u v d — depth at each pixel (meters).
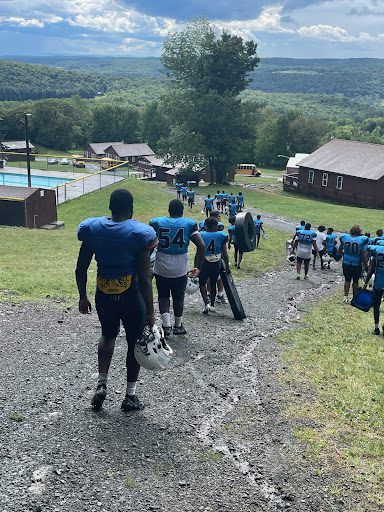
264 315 10.38
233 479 4.01
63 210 50.06
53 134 156.75
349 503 3.75
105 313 4.73
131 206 4.71
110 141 168.88
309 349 7.88
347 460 4.31
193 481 3.96
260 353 7.47
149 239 4.56
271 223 35.09
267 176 110.38
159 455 4.29
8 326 7.63
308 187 67.44
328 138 137.75
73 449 4.29
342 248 12.80
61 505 3.58
